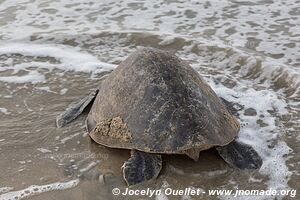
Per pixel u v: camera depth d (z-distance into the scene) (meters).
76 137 2.65
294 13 3.95
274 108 2.87
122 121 2.41
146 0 4.25
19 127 2.73
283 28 3.75
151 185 2.34
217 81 3.12
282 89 3.08
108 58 3.44
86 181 2.38
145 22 3.90
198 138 2.29
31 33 3.71
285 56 3.40
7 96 3.00
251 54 3.38
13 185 2.37
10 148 2.59
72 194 2.32
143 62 2.49
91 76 3.20
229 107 2.85
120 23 3.89
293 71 3.15
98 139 2.46
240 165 2.42
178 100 2.35
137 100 2.40
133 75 2.47
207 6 4.11
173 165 2.44
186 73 2.46
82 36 3.67
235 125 2.48
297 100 2.96
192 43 3.56
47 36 3.67
